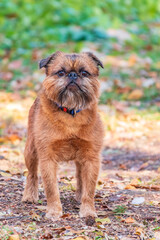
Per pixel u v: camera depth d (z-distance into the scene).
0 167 8.30
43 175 6.03
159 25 23.73
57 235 5.20
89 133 6.02
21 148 10.20
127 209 6.20
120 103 13.88
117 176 8.38
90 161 6.13
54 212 5.88
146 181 7.94
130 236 5.25
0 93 14.86
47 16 22.16
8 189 7.01
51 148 6.02
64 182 7.64
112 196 6.86
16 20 22.55
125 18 24.28
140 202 6.44
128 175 8.34
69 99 5.86
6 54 19.64
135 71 17.17
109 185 7.59
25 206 6.31
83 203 6.05
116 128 11.93
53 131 5.95
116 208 6.22
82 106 5.94
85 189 6.10
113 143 11.01
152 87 15.51
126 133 11.64
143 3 25.95
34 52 18.91
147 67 17.59
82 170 6.23
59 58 6.15
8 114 12.71
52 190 5.99
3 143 10.71
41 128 6.01
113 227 5.51
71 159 6.33
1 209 6.10
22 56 19.02
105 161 9.55
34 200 6.56
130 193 6.98
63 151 6.10
